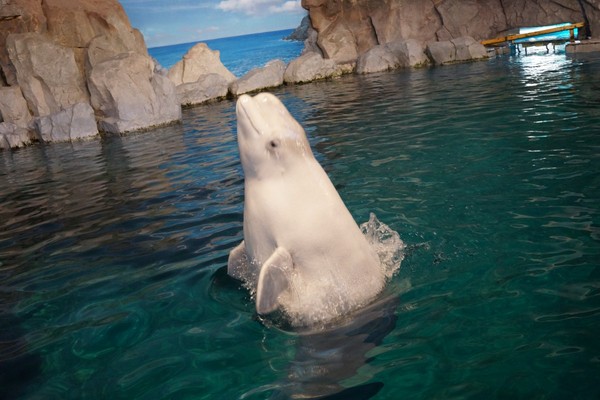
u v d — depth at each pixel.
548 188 5.11
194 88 20.12
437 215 4.76
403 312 3.13
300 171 3.24
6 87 15.59
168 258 4.61
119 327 3.37
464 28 23.95
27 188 8.62
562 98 10.05
